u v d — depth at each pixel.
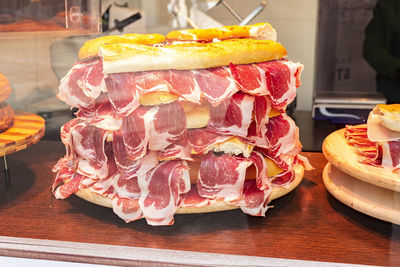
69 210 0.66
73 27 0.63
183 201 0.61
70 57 0.66
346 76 0.67
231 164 0.61
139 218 0.62
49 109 0.68
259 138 0.62
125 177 0.60
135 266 0.57
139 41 0.64
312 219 0.64
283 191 0.68
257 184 0.62
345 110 0.68
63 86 0.63
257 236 0.60
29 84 0.67
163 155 0.60
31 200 0.67
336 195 0.67
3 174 0.71
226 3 0.64
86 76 0.60
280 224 0.62
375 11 0.65
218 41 0.65
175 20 0.65
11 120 0.67
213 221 0.62
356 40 0.67
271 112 0.66
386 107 0.65
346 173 0.71
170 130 0.59
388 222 0.62
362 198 0.64
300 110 0.69
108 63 0.56
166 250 0.57
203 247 0.57
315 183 0.76
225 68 0.60
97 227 0.62
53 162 0.71
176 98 0.58
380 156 0.65
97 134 0.63
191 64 0.58
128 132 0.58
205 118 0.60
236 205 0.62
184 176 0.61
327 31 0.67
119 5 0.64
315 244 0.58
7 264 0.59
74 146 0.65
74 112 0.69
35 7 0.62
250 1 0.64
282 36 0.65
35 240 0.58
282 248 0.57
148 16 0.65
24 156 0.71
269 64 0.63
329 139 0.73
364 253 0.56
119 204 0.62
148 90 0.57
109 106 0.62
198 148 0.61
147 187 0.62
